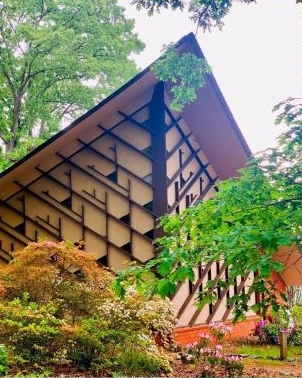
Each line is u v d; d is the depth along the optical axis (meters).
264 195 3.93
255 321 12.28
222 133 10.42
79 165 9.69
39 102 18.59
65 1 18.06
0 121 18.42
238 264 3.55
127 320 6.55
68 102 19.55
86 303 6.70
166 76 8.41
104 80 19.45
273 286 4.43
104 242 9.35
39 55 18.00
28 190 9.79
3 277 6.82
